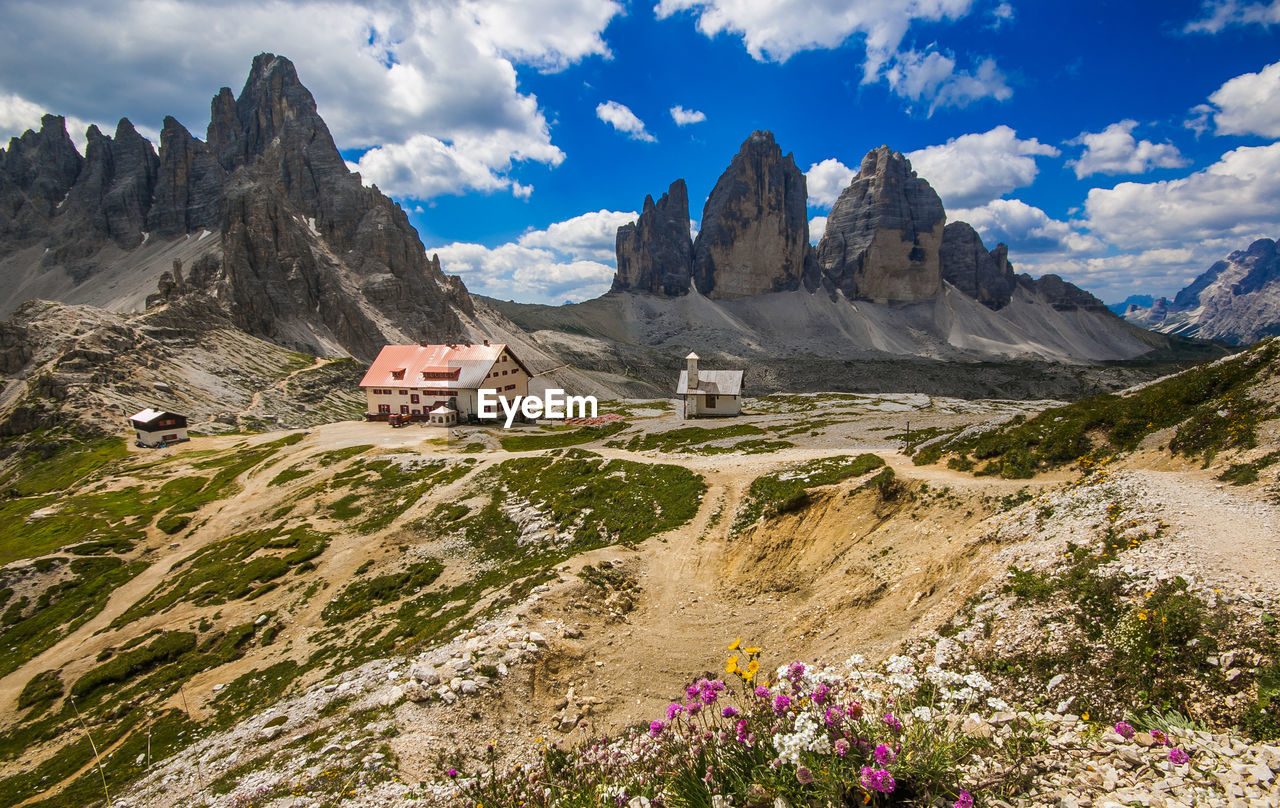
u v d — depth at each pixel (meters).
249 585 45.31
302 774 14.96
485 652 20.73
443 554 45.47
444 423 96.81
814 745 6.43
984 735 8.25
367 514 58.19
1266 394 21.36
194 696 32.41
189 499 73.38
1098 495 19.23
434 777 14.34
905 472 32.34
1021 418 35.38
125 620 44.84
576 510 46.16
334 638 35.88
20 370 142.50
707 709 11.71
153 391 132.75
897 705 7.64
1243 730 8.66
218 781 16.58
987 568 18.20
